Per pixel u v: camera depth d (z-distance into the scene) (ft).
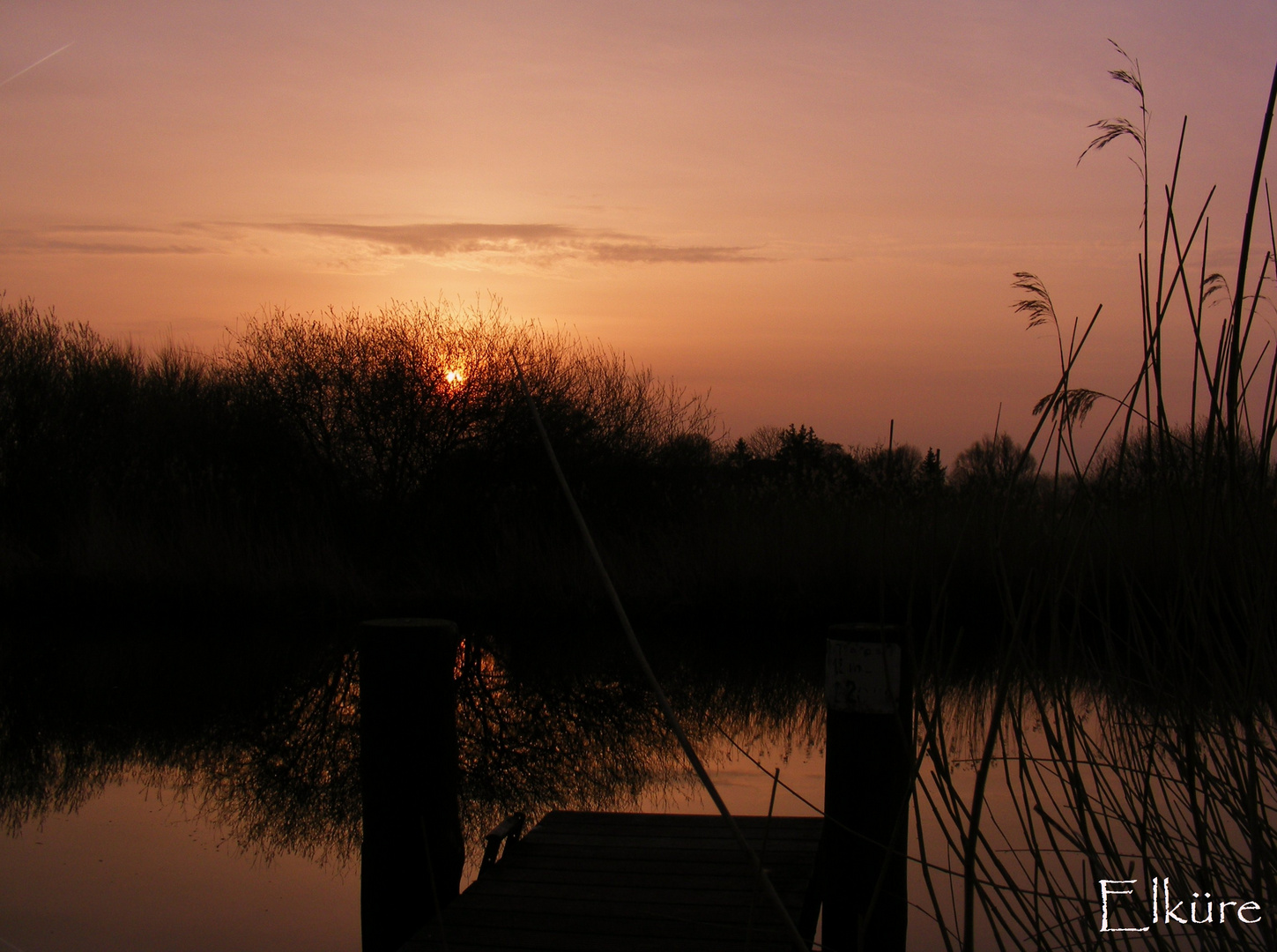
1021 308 6.08
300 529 44.80
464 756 22.17
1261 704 5.58
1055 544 5.90
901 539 36.14
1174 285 5.62
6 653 33.47
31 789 19.89
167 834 17.38
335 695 28.27
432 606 41.04
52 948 12.66
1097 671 6.46
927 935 11.90
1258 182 4.82
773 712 26.17
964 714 22.24
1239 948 5.31
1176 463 5.80
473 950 10.66
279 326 49.03
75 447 49.60
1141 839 5.58
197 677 30.35
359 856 16.25
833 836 10.76
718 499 45.57
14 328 51.57
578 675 30.68
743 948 10.62
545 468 46.01
